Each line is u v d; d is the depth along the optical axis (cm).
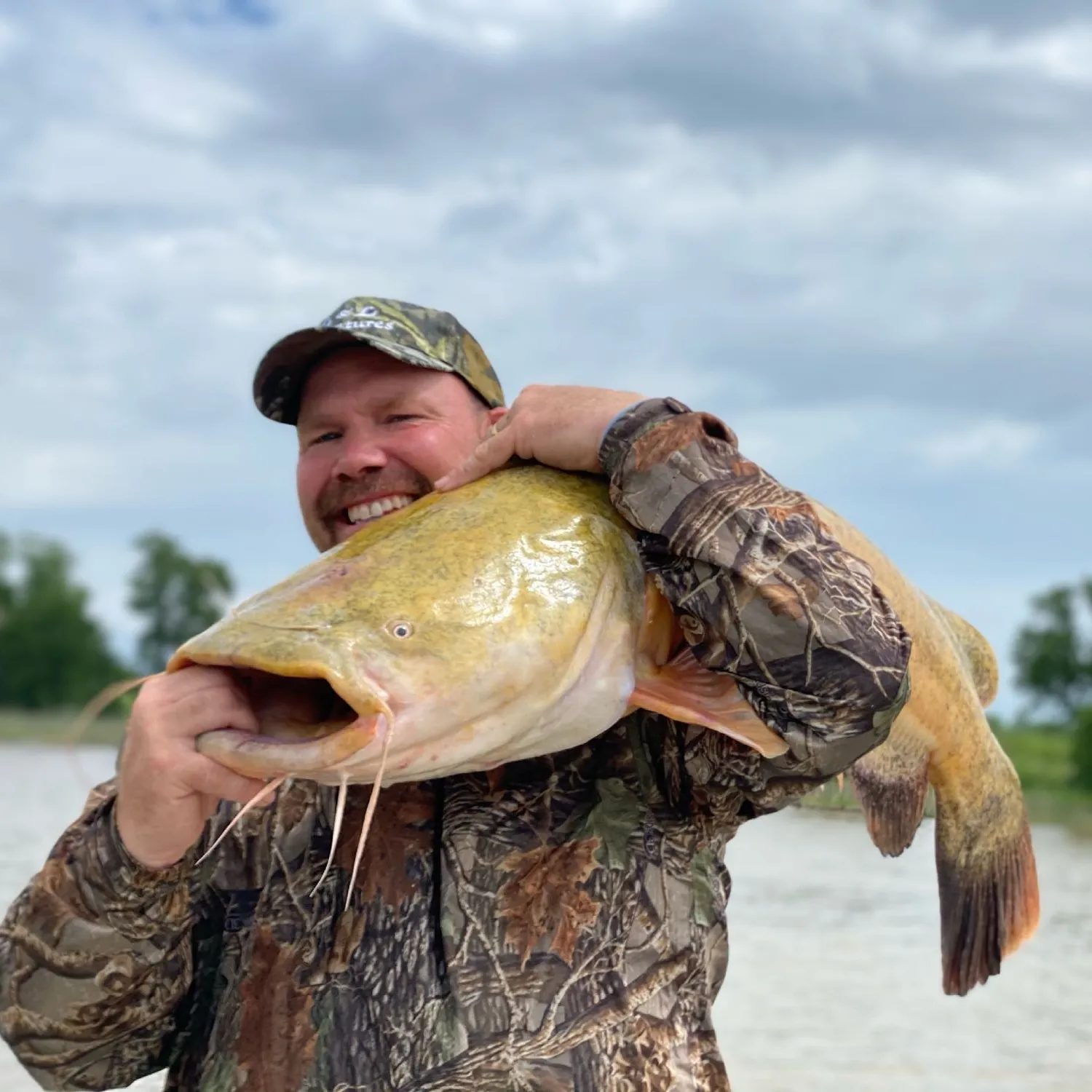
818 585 211
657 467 217
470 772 234
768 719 214
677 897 234
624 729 243
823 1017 607
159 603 5494
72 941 221
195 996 242
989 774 331
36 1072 238
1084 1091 489
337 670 200
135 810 207
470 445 274
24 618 6419
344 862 235
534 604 219
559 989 220
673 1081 223
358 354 274
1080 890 980
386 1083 217
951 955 322
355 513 273
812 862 1038
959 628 353
